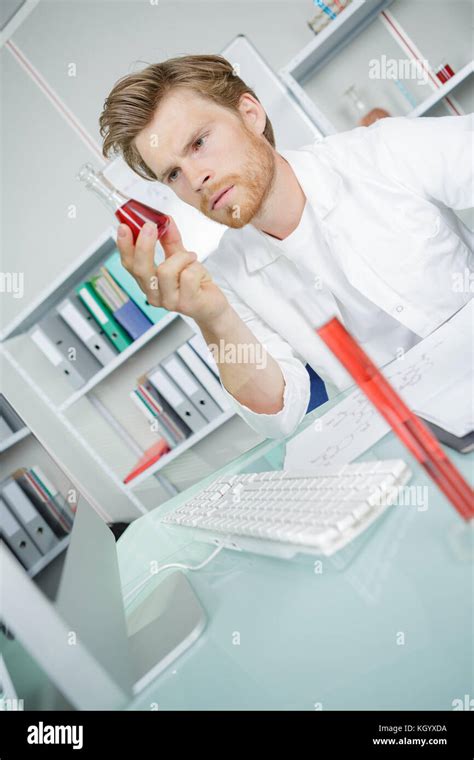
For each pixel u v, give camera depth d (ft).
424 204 4.06
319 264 4.27
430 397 2.51
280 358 4.11
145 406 7.93
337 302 4.48
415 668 1.36
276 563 2.04
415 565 1.67
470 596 1.47
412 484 2.04
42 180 8.59
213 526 2.31
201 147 3.69
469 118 3.92
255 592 1.92
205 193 3.78
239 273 4.53
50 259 8.77
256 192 3.85
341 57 7.51
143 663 1.78
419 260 4.06
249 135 3.80
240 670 1.61
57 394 8.93
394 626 1.49
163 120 3.58
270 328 4.60
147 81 3.54
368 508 1.73
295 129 6.96
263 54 7.89
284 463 2.76
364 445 2.48
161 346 8.65
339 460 2.44
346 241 4.05
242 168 3.76
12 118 8.50
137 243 2.77
